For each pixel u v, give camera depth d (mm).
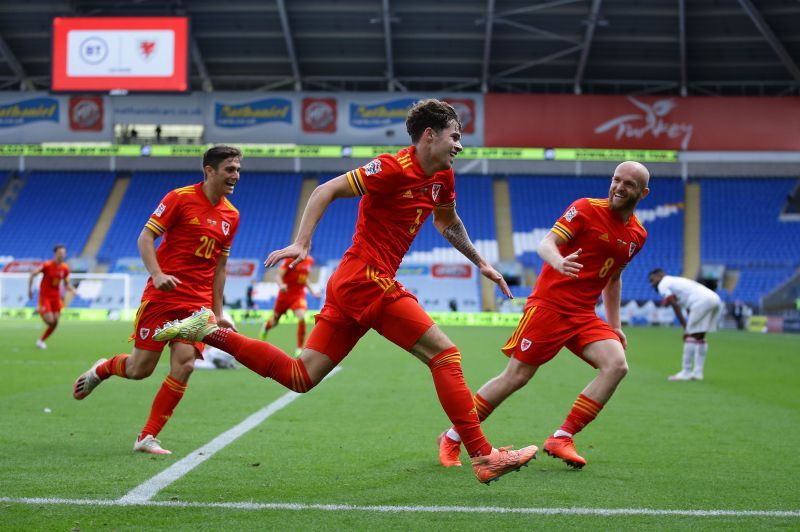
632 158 44344
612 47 44031
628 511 4988
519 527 4594
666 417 9484
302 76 47094
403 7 41531
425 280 44250
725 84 46438
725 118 44344
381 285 5289
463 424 5227
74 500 5125
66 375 13617
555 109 44500
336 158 51531
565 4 40594
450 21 42438
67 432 7895
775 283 43000
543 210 48188
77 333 27078
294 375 5418
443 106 5320
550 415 9430
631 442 7699
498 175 50875
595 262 6441
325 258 45875
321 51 45000
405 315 5273
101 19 39062
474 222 46969
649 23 41969
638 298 43000
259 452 6918
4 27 43281
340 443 7430
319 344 5426
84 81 39062
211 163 7117
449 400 5230
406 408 10008
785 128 44125
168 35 39000
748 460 6789
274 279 44938
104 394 11078
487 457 5184
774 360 19391
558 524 4668
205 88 47281
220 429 8211
